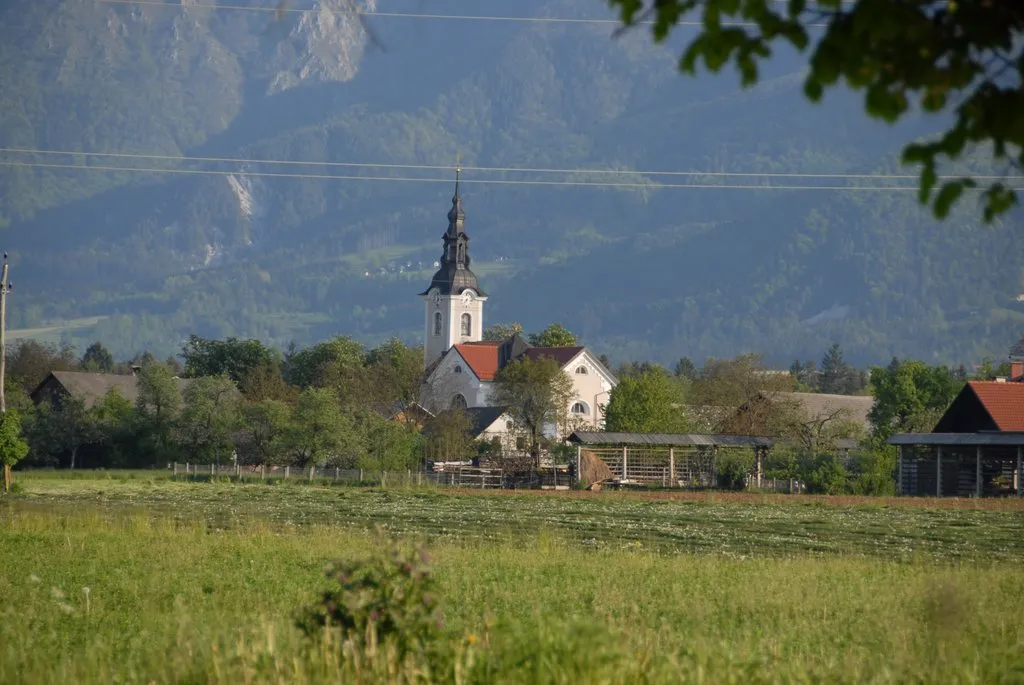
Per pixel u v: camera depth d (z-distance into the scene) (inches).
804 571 4247.0
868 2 931.3
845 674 2031.3
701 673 1811.0
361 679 1723.7
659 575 4065.0
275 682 1727.4
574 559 4574.3
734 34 971.3
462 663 1771.7
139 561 4188.0
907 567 4537.4
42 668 2068.2
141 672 1961.1
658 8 971.9
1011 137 922.7
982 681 2053.4
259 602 3048.7
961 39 946.7
